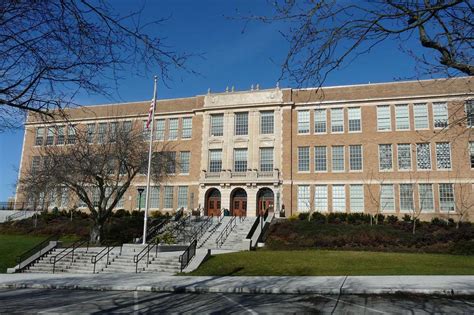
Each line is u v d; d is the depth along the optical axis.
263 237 37.62
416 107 46.78
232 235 37.56
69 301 13.70
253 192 49.53
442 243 32.38
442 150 44.88
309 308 12.05
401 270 19.78
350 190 47.06
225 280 17.75
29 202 47.72
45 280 18.83
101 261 24.48
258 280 17.53
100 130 43.25
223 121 53.16
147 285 16.53
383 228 37.03
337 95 49.62
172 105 56.06
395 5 6.78
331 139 48.84
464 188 43.19
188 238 37.41
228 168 51.47
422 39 7.38
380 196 45.81
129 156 36.28
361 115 48.50
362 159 47.38
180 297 14.45
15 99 6.19
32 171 37.91
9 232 41.50
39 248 29.92
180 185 53.09
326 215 44.22
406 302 12.70
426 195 44.56
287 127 50.38
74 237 38.06
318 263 21.97
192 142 54.00
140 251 25.50
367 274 18.78
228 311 11.79
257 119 51.72
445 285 14.98
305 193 48.44
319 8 6.55
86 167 33.75
